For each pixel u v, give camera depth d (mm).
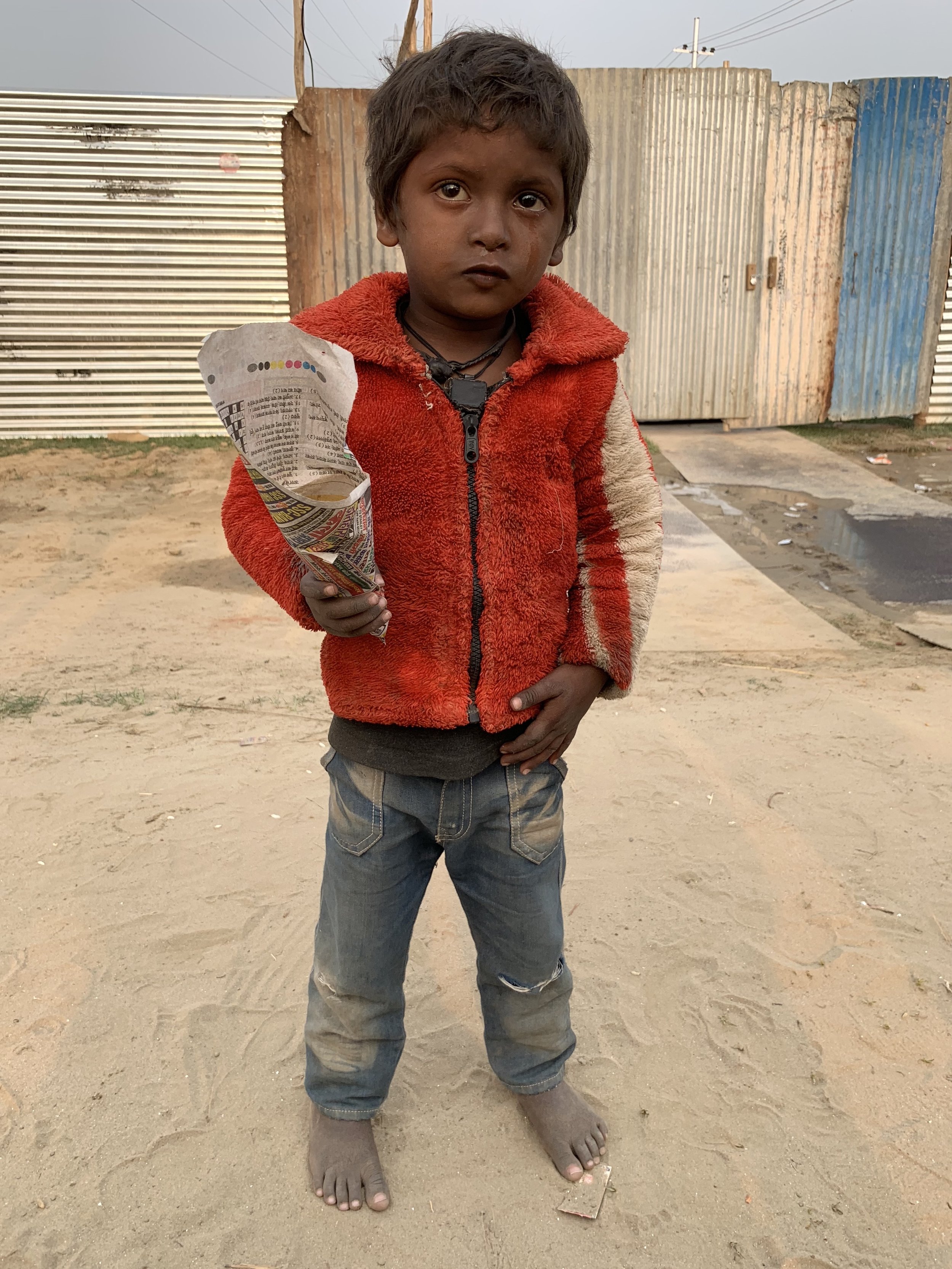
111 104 9898
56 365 10656
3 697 4402
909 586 6871
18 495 8703
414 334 1544
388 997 1839
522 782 1676
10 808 3268
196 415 10969
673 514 8609
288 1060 2229
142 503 8578
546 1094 2012
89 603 6059
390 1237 1810
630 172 10383
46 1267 1737
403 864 1713
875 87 10383
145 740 3895
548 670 1640
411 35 10805
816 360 11180
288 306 10695
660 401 11133
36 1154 1965
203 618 5844
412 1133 2043
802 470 10016
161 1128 2035
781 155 10492
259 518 1562
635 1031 2324
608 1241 1808
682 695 4574
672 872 2965
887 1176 1945
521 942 1798
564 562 1606
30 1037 2262
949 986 2486
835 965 2555
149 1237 1800
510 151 1357
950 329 11312
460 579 1526
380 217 1543
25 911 2715
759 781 3555
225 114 10008
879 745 3900
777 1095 2146
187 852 3018
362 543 1272
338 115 10117
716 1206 1878
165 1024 2320
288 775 3547
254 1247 1788
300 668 4988
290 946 2596
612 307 10773
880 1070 2217
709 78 10195
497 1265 1760
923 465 10188
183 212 10281
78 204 10164
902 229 10867
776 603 6449
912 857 3066
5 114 9844
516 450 1512
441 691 1570
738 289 10852
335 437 1240
